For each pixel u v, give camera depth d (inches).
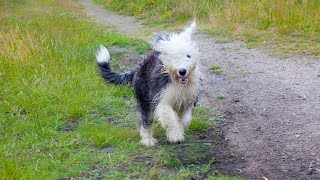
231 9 458.0
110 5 736.3
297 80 273.1
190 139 215.9
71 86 265.6
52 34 399.5
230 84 275.0
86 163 201.3
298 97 249.1
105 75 225.6
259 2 453.1
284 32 391.5
